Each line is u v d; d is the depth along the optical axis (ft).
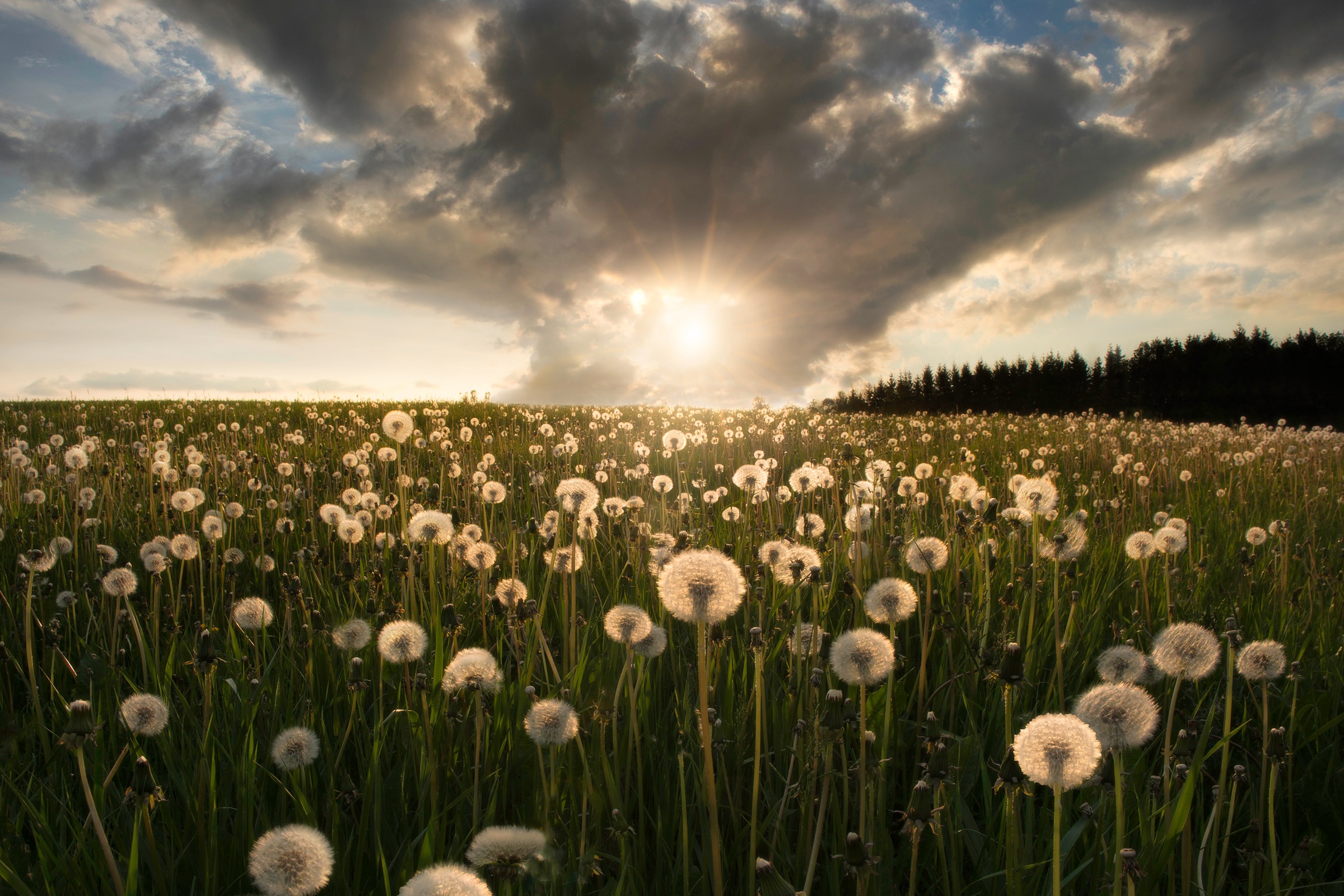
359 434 10.78
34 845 2.15
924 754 2.27
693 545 3.87
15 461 5.93
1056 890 1.51
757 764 1.77
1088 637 3.19
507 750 2.38
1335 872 2.15
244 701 2.54
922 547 2.54
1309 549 4.33
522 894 1.73
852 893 1.93
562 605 3.33
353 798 2.21
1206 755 1.99
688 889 1.82
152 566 2.97
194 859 2.05
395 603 3.33
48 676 2.89
